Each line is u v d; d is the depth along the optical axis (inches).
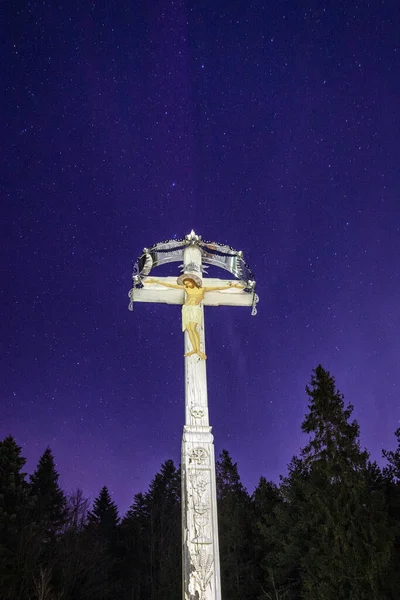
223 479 1541.6
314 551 939.3
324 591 885.2
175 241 413.4
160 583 1419.8
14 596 1100.5
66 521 1425.9
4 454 1353.3
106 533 1747.0
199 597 300.2
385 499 991.0
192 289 397.4
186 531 314.5
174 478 1909.4
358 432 1031.6
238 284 410.9
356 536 881.5
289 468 1170.0
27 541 1186.6
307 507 1012.5
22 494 1316.4
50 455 1780.3
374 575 837.2
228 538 1250.0
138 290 399.5
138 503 1887.3
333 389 1068.5
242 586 1181.7
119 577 1654.8
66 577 1267.2
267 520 1184.2
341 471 978.1
